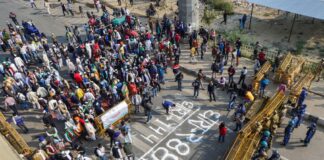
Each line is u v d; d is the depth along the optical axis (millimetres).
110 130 18062
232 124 19859
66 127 18469
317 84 22844
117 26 28328
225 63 25125
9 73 22938
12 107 20234
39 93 20922
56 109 19781
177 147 18641
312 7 28250
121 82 21281
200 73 21656
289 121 18141
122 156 17203
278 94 19281
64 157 16688
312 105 20656
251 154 15781
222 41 25031
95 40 26062
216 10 36562
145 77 21719
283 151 17719
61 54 26375
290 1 29469
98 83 21859
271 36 31062
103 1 38062
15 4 36781
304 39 30281
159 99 22297
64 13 33500
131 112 21000
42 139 17406
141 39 26484
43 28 31422
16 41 26828
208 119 20422
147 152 18422
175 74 23266
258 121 17266
